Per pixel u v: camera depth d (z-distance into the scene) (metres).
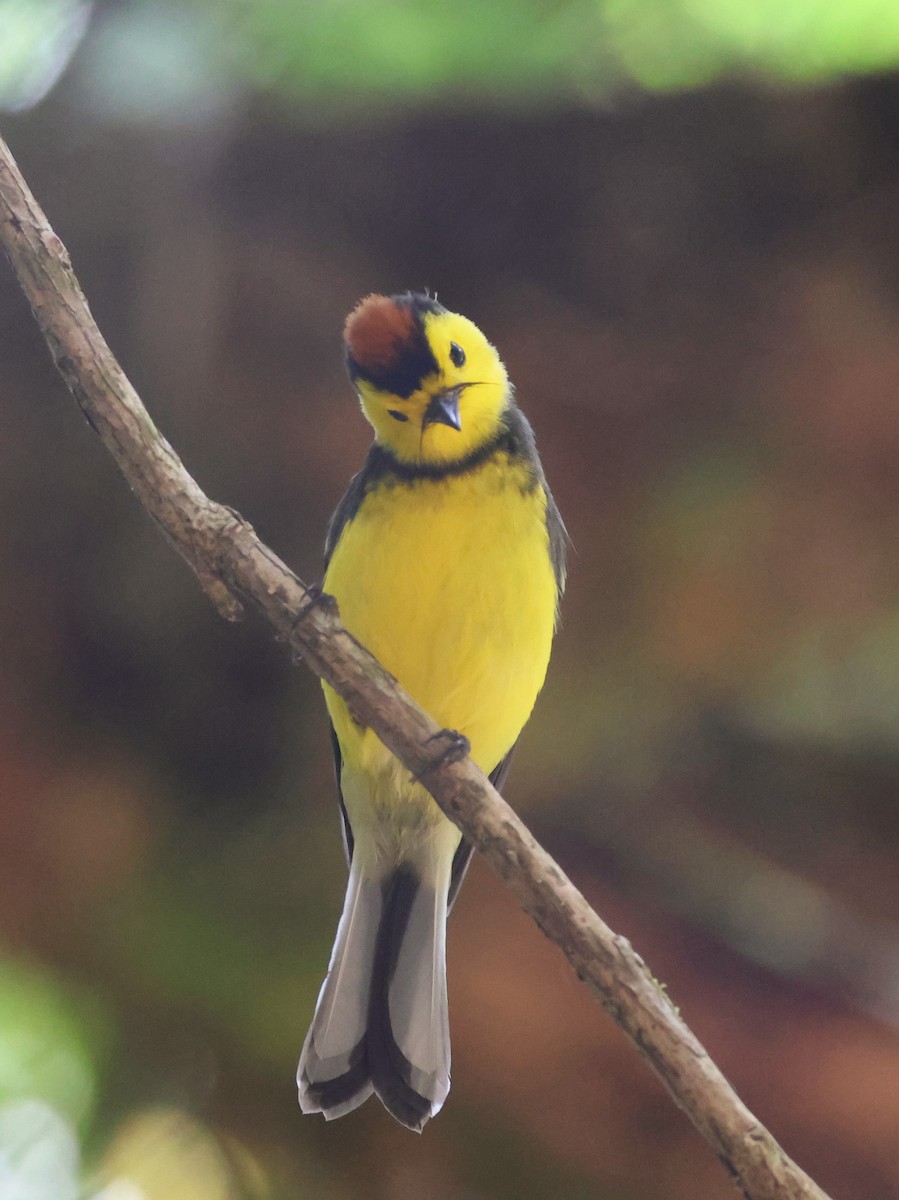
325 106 2.77
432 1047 2.66
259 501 2.78
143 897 2.76
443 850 2.67
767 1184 2.59
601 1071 2.73
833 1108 2.72
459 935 2.74
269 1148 2.73
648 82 2.78
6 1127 2.74
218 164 2.77
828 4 2.78
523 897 2.60
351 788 2.67
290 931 2.76
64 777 2.77
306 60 2.77
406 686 2.66
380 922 2.67
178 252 2.77
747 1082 2.73
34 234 2.61
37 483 2.78
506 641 2.66
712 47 2.78
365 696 2.61
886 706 2.78
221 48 2.77
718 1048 2.74
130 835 2.77
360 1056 2.66
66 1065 2.75
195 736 2.78
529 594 2.66
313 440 2.78
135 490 2.62
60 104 2.76
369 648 2.66
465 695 2.66
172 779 2.78
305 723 2.78
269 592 2.62
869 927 2.77
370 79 2.77
